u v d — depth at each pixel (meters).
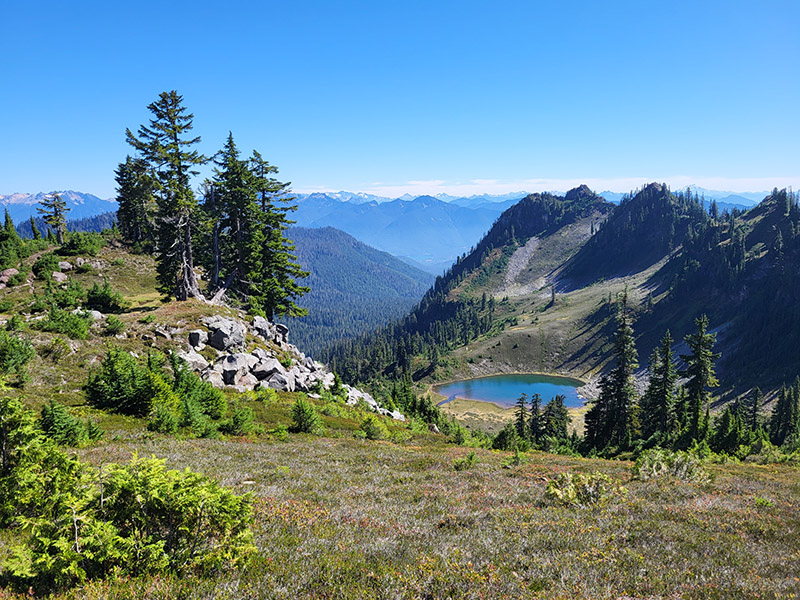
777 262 189.25
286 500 11.12
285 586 6.01
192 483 6.69
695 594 6.61
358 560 7.07
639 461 18.81
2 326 27.56
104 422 19.50
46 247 69.19
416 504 11.86
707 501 13.38
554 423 90.19
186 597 5.51
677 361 175.62
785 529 10.69
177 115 40.78
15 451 8.01
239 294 49.38
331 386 44.94
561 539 8.67
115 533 6.12
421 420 50.56
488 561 7.32
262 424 26.31
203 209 45.84
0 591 5.62
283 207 49.94
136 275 62.03
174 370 25.89
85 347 28.50
